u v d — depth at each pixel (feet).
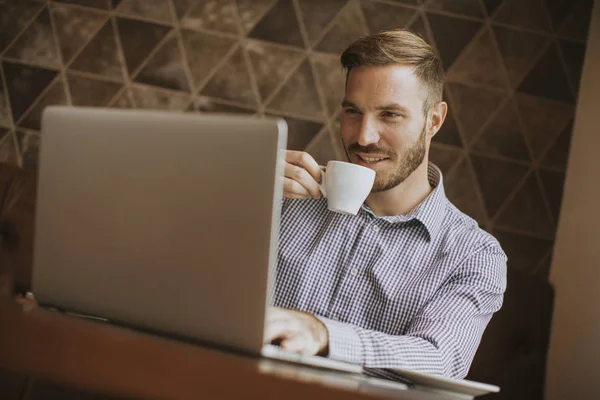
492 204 7.57
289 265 5.05
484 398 5.78
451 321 4.35
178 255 2.63
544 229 7.54
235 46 7.88
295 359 2.67
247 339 2.50
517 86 7.63
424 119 4.99
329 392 1.80
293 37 7.84
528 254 7.53
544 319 5.89
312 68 7.80
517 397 5.72
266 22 7.87
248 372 1.81
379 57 4.80
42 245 3.01
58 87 7.94
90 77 7.94
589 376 6.79
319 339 3.27
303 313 3.33
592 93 7.45
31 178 5.87
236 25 7.89
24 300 3.57
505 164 7.59
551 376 7.22
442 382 2.94
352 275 4.91
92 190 2.85
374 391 1.95
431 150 7.62
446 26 7.71
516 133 7.61
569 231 7.38
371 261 4.91
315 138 7.75
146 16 7.96
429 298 4.70
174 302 2.64
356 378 2.78
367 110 4.85
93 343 1.86
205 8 7.93
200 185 2.57
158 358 1.83
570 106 7.59
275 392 1.80
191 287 2.60
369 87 4.82
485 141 7.62
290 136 7.77
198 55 7.91
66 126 2.93
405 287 4.80
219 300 2.55
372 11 7.79
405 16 7.75
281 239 5.16
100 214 2.83
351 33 7.80
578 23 7.63
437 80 5.05
